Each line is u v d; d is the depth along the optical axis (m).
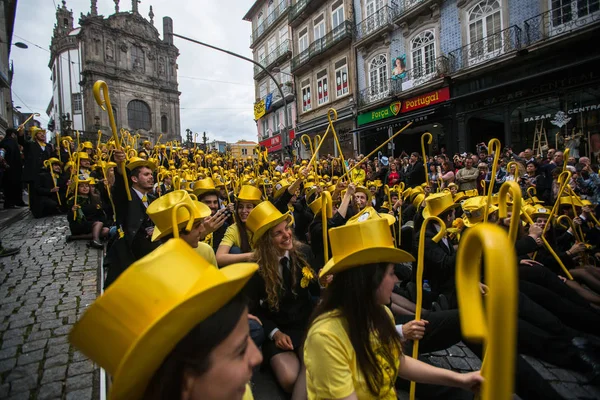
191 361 0.82
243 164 14.93
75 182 6.75
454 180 9.49
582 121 12.54
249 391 1.27
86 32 43.69
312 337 1.73
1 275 4.91
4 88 19.78
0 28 18.92
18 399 2.54
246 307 0.94
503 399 0.64
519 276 3.86
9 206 9.74
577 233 5.11
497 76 14.84
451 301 3.39
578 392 2.78
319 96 25.38
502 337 0.64
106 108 3.24
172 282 0.78
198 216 2.58
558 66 13.06
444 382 1.81
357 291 1.72
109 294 0.76
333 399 1.61
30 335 3.38
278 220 2.79
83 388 2.66
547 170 7.62
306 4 24.81
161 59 50.00
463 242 0.96
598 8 12.19
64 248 6.16
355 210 5.49
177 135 50.84
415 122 18.28
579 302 3.74
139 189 3.78
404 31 18.78
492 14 15.08
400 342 1.84
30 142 9.01
